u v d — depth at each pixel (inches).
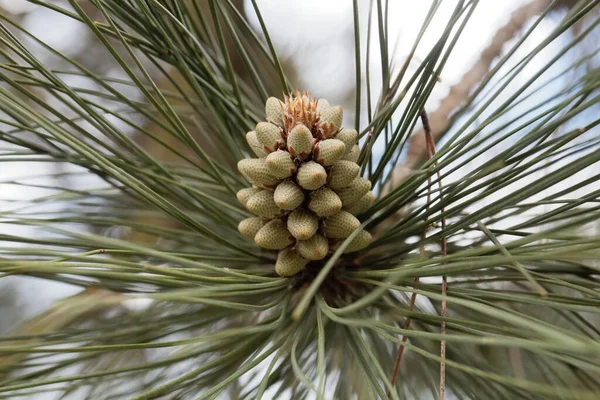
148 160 10.3
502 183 9.1
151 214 11.1
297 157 9.5
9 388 8.3
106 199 11.0
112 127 9.5
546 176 8.8
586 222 8.0
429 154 10.1
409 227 9.9
